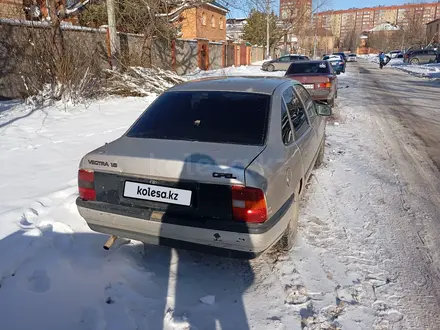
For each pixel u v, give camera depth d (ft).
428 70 85.81
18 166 15.65
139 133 9.69
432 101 38.45
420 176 15.69
